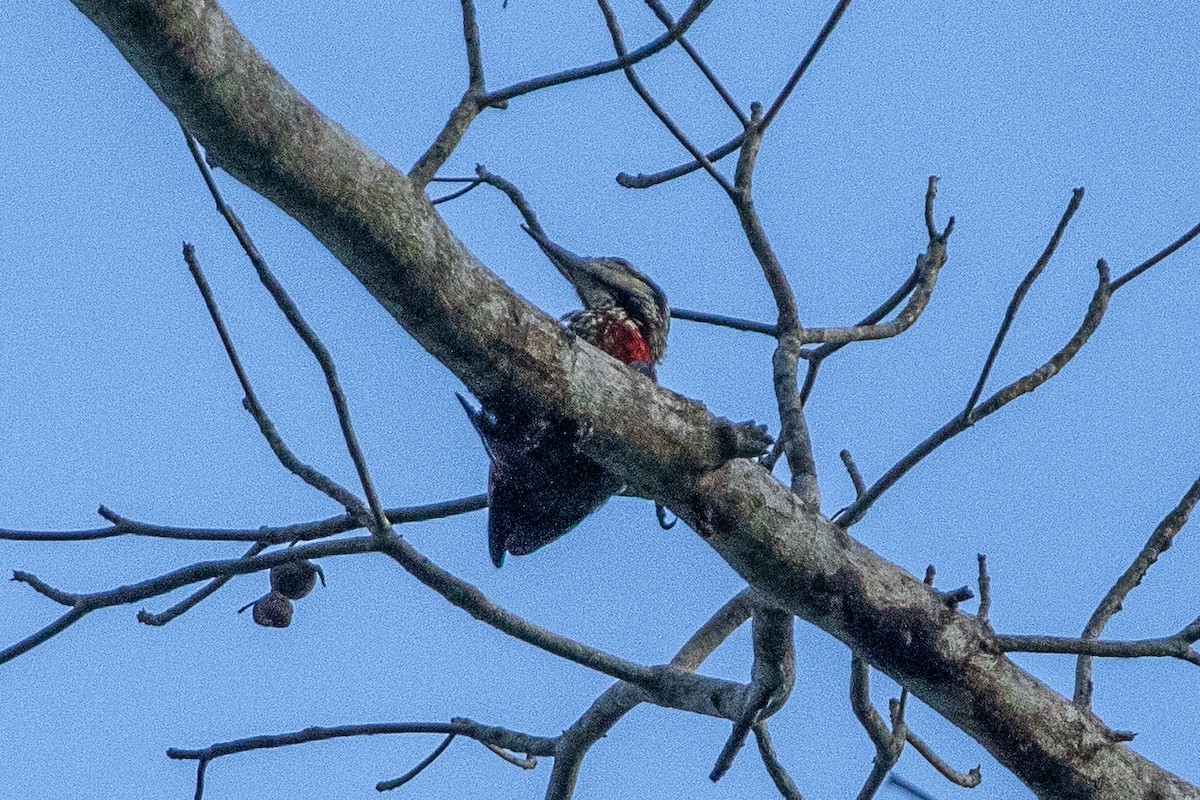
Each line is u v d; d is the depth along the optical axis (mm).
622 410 8461
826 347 10516
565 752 10656
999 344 8883
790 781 10016
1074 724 9305
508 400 8367
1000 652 9109
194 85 6840
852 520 9281
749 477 8828
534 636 9469
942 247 10438
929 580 9242
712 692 9812
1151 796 9359
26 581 8852
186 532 9375
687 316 11141
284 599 10453
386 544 8875
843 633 9086
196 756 9922
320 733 10125
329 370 8258
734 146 10586
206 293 8633
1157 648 8875
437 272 7770
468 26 8719
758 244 9750
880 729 9844
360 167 7449
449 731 10539
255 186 7344
